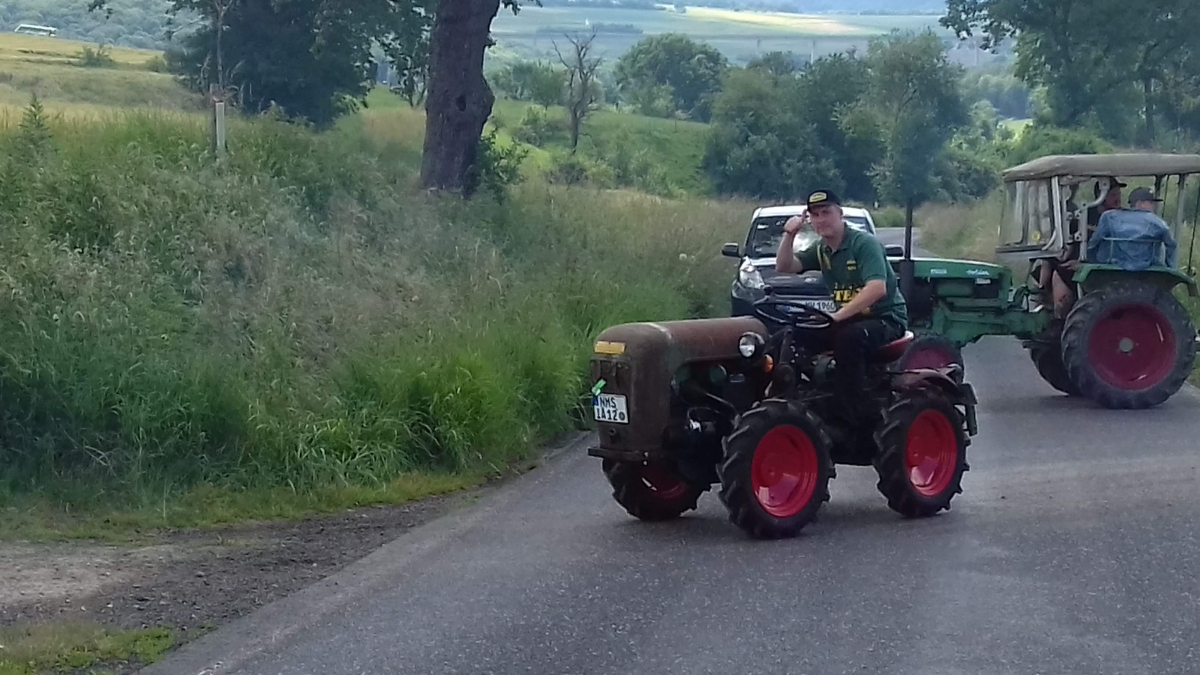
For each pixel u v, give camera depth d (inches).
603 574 294.7
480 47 788.6
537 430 461.7
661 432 328.2
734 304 629.9
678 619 260.2
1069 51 2240.4
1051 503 356.2
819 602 269.6
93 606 273.9
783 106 2519.7
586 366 506.0
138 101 1072.2
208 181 534.0
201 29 1545.3
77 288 402.0
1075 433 466.9
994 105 3868.1
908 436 341.1
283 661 239.8
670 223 794.2
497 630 255.6
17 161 509.7
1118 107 2235.5
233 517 354.3
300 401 402.3
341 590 285.7
